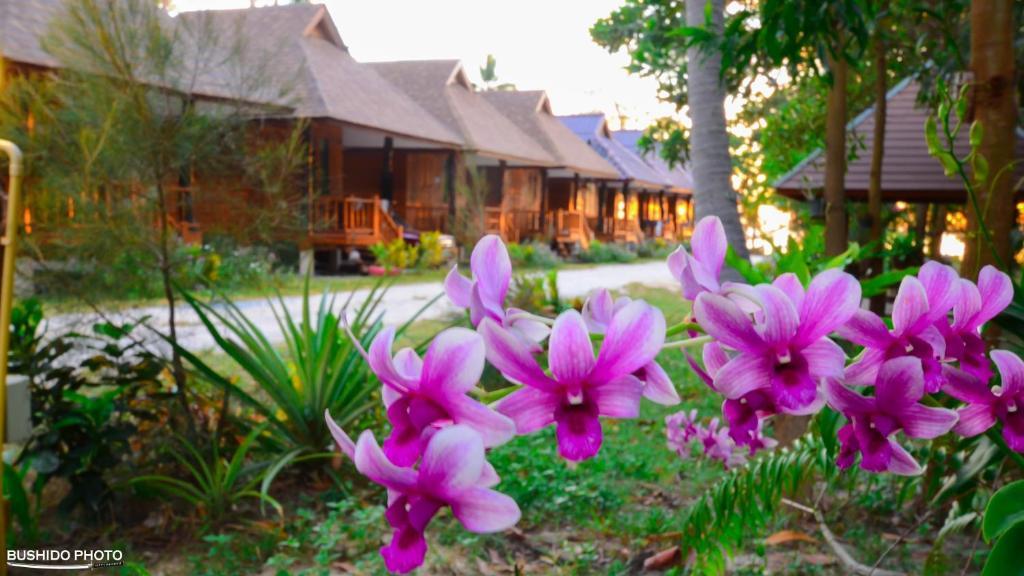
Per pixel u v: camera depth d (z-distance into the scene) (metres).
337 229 22.98
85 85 4.77
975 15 2.91
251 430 5.21
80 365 4.64
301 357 5.34
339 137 24.64
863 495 4.45
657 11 11.96
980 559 3.62
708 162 6.78
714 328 0.90
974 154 1.86
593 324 1.08
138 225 4.85
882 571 3.38
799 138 14.47
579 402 0.83
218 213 5.48
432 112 29.59
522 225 34.62
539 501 4.77
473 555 4.09
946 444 3.20
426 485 0.75
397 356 0.92
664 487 5.12
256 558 4.15
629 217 49.16
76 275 4.84
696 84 6.84
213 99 5.39
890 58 11.17
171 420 4.98
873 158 9.28
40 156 4.82
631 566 3.97
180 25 5.46
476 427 0.80
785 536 4.02
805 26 4.64
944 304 1.07
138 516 4.65
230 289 5.66
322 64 24.48
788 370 0.90
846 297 0.90
